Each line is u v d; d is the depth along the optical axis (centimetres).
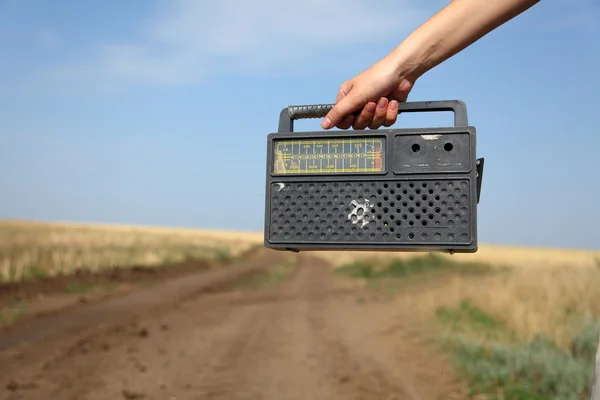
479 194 196
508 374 705
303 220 199
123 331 1105
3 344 954
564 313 1028
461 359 809
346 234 197
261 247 7031
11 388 702
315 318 1338
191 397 682
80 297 1563
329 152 200
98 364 832
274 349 958
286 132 203
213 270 3130
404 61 196
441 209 192
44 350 913
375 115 207
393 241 193
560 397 598
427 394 683
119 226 10512
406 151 195
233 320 1302
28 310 1281
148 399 672
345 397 680
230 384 738
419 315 1291
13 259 1902
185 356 897
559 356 719
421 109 205
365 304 1641
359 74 209
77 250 2555
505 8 180
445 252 196
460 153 192
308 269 3850
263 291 2109
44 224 8256
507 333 957
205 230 11912
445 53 192
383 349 952
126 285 1988
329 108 213
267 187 203
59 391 695
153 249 3384
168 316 1338
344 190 198
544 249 9225
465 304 1284
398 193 194
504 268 2853
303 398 680
